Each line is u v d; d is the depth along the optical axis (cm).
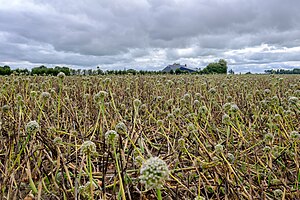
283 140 372
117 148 294
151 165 149
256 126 437
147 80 994
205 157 288
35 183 271
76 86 798
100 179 290
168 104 456
